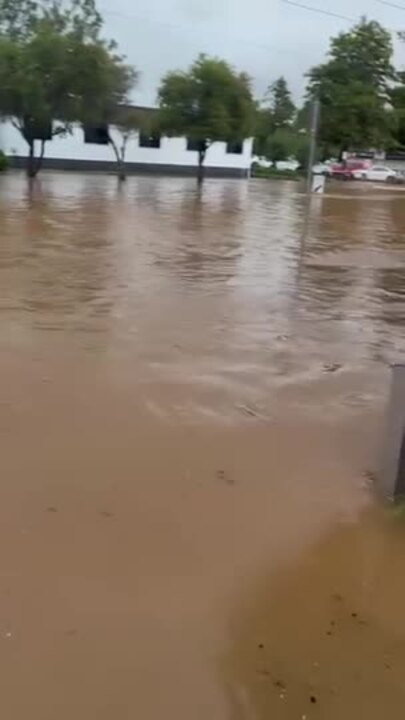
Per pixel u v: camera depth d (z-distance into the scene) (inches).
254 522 152.8
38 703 103.3
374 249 595.5
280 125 2625.5
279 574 136.1
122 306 338.6
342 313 355.3
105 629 118.3
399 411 162.2
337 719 103.5
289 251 554.9
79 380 230.8
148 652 114.0
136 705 104.0
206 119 1480.1
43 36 1215.6
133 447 183.8
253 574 135.4
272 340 295.7
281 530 150.7
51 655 112.0
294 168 2299.5
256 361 265.1
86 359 253.1
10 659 110.7
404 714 105.3
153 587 129.5
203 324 314.0
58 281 388.5
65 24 1283.2
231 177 2023.9
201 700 105.6
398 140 1998.0
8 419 195.9
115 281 396.8
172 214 797.9
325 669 113.0
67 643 114.7
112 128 1588.3
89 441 185.5
